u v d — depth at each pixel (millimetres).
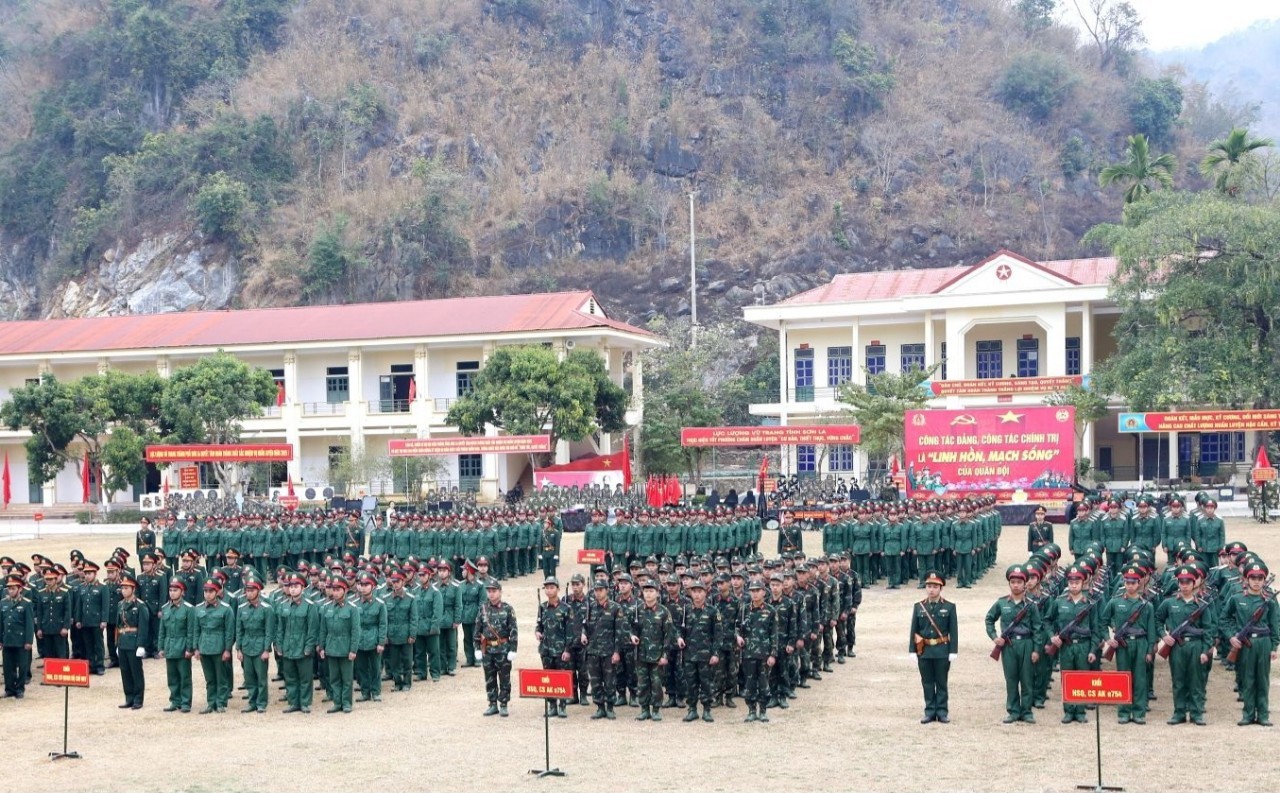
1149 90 152000
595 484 59500
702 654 22297
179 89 139625
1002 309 71875
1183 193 67000
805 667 25125
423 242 123000
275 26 147125
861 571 39438
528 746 20750
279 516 44594
